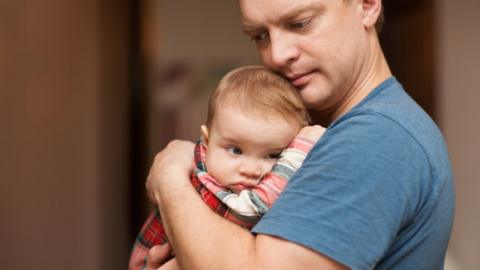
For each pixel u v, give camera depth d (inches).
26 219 108.8
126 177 136.2
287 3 42.1
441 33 129.5
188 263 38.8
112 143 130.3
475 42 129.3
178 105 164.6
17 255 106.8
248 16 44.0
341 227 35.8
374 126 38.8
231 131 43.9
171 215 41.1
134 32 138.3
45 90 112.8
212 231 38.9
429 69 129.6
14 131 105.7
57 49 115.3
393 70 138.6
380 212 36.4
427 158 39.3
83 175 122.5
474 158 129.9
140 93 139.5
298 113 44.4
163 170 44.5
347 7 43.6
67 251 119.1
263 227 37.2
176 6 164.4
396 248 39.8
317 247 35.5
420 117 42.2
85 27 122.0
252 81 44.8
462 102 130.0
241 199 42.9
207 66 165.9
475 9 129.0
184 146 48.8
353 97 46.2
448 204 42.0
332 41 43.1
